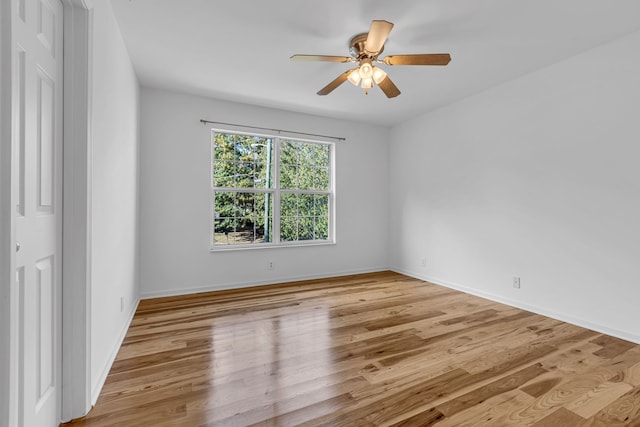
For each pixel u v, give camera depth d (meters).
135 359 2.07
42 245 1.26
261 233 4.22
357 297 3.53
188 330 2.57
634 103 2.35
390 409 1.57
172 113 3.59
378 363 2.04
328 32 2.38
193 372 1.92
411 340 2.39
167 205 3.57
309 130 4.41
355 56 2.63
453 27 2.31
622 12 2.12
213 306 3.19
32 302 1.19
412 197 4.59
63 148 1.46
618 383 1.80
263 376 1.88
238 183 4.07
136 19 2.21
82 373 1.50
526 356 2.13
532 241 3.04
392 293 3.70
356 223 4.79
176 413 1.53
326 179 4.70
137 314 2.94
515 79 3.20
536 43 2.52
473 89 3.47
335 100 3.86
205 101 3.77
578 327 2.65
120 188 2.33
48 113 1.31
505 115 3.29
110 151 2.01
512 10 2.11
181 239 3.64
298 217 4.46
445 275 4.04
